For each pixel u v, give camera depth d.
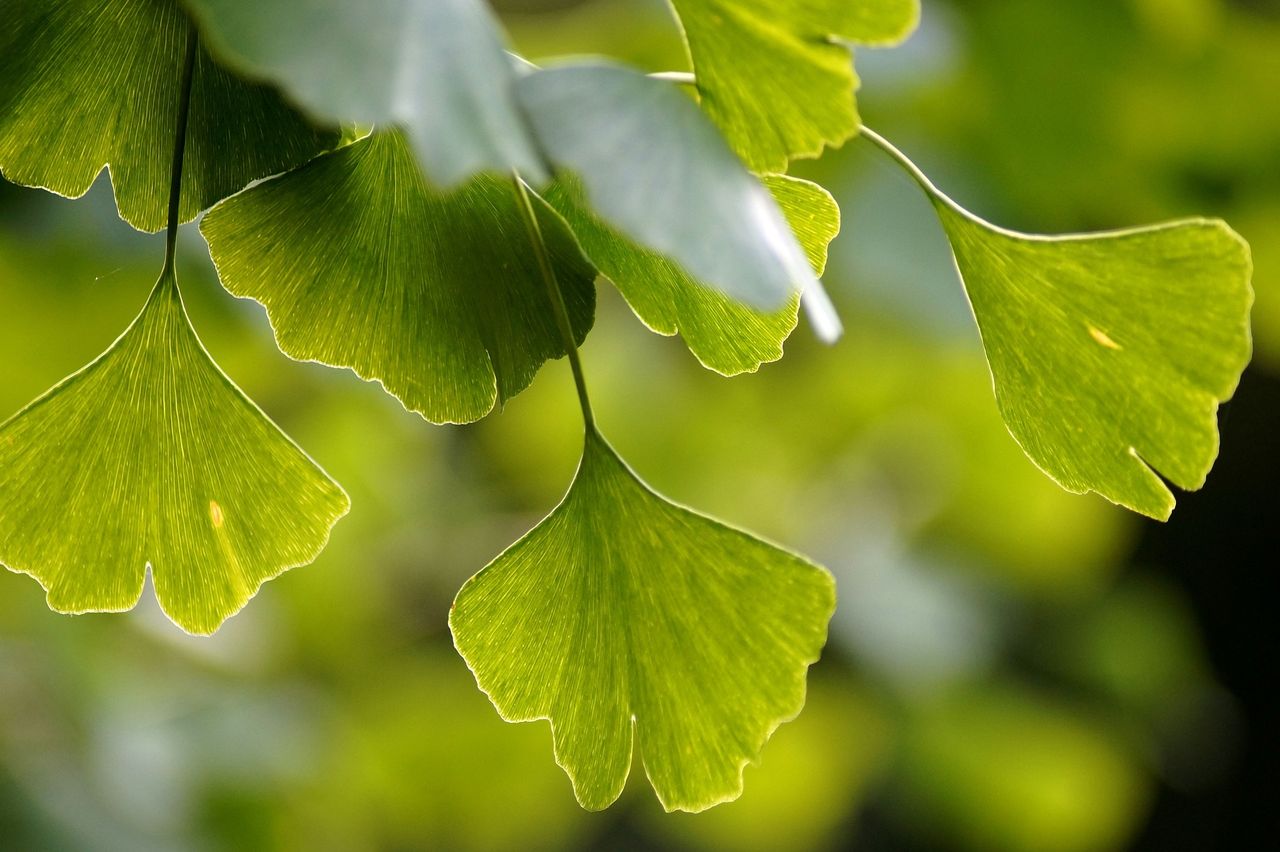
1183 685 2.37
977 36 1.46
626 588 0.92
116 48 0.91
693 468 2.02
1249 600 3.09
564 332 0.90
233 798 1.64
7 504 0.92
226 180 0.91
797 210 0.92
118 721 1.60
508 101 0.86
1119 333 0.90
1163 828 3.11
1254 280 1.60
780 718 0.92
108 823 1.48
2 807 1.41
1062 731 2.07
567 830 2.18
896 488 2.08
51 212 1.12
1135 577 2.98
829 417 2.03
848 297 1.60
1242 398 2.95
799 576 0.91
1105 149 1.52
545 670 0.92
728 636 0.92
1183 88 1.45
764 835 2.14
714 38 0.87
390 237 0.91
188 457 0.92
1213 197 1.54
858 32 0.86
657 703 0.92
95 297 1.24
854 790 2.13
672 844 2.93
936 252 1.46
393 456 2.04
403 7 0.86
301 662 1.98
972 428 1.98
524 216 0.90
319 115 0.85
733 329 0.91
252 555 0.93
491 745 1.98
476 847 2.06
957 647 1.98
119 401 0.92
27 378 1.34
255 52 0.85
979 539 2.09
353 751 1.86
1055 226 1.59
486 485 2.20
